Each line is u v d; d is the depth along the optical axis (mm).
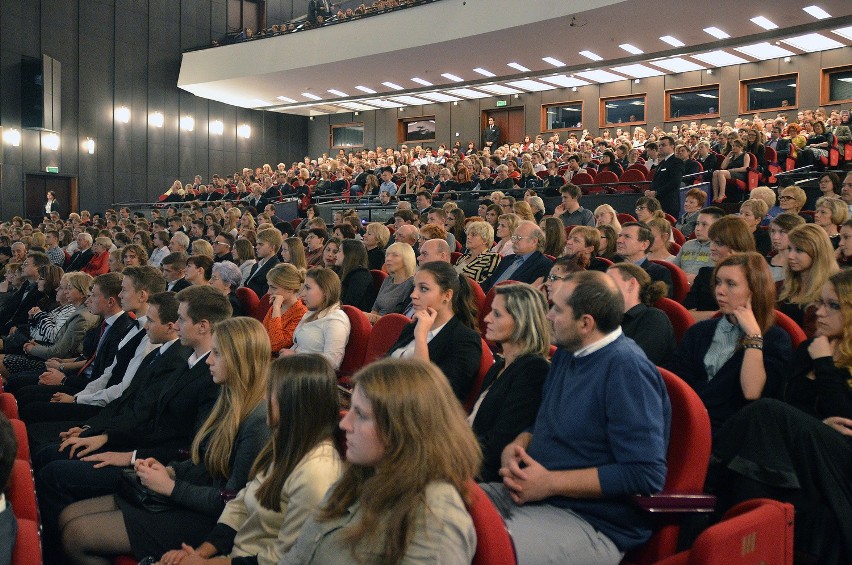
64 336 5352
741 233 4082
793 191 6367
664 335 3129
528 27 15398
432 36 16766
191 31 22344
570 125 20656
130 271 4340
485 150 15258
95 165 20484
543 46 16812
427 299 3279
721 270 2824
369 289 5641
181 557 2354
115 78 20844
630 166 10875
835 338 2609
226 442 2682
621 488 2090
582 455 2195
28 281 7555
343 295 5633
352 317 4230
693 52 16688
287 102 23188
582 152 12391
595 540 2121
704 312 3986
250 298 5699
